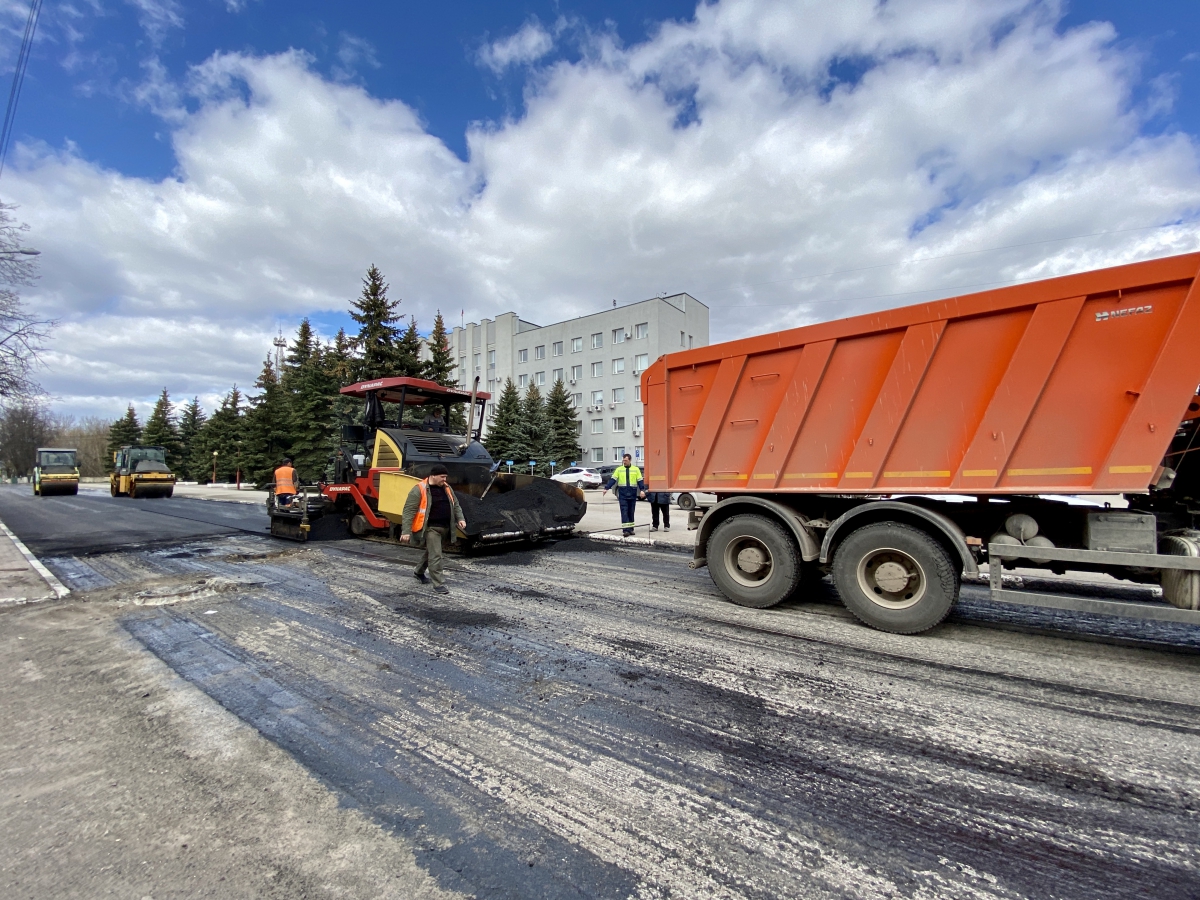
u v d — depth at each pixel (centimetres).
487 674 397
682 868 207
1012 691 365
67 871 203
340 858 211
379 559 867
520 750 293
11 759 283
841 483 521
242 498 2459
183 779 265
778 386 561
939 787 260
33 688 374
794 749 294
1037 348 434
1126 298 405
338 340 2958
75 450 2911
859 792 257
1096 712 335
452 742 301
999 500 485
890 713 335
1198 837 224
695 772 273
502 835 225
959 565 471
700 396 620
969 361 464
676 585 679
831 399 529
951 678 387
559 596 626
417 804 246
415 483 866
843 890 196
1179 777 267
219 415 4184
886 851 217
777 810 243
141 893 192
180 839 222
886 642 462
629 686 376
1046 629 495
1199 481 430
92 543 1049
